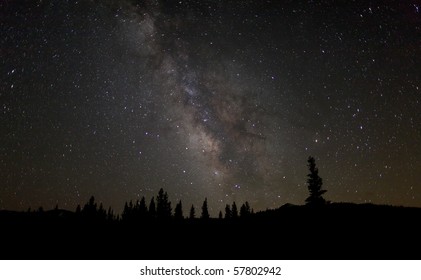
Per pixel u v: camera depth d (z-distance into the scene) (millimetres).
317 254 23672
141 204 54469
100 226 43656
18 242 32406
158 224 45594
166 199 56469
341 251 23781
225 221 43812
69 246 31500
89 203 56844
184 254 27188
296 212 40781
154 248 30219
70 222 46406
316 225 32688
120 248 30672
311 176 43938
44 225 41969
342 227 30750
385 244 24438
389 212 35656
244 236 32312
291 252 24859
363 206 40406
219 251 27312
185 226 42688
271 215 42312
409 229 28094
